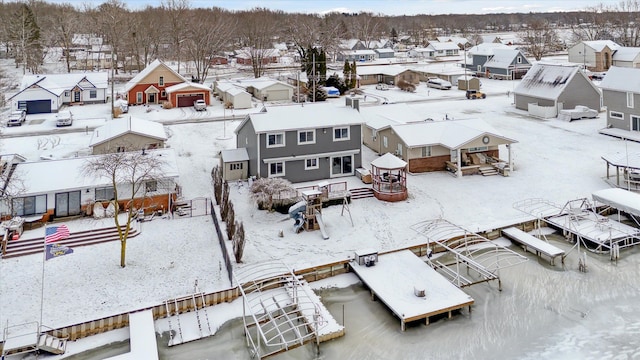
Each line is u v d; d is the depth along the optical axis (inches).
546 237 1130.0
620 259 1018.7
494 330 792.3
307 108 1518.2
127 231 999.6
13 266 1005.2
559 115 2204.7
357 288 938.7
